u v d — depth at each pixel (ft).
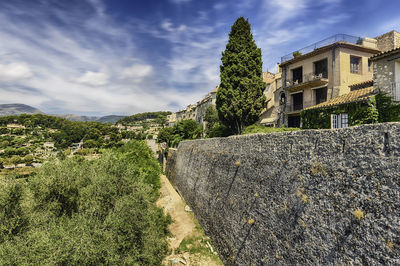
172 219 70.85
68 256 33.71
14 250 32.58
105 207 46.52
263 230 34.19
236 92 88.58
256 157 39.63
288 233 28.78
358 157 21.39
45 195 42.86
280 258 29.55
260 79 89.81
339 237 21.86
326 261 22.80
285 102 95.04
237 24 92.89
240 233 40.91
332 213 23.07
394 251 17.15
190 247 53.31
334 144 24.18
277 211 31.60
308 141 27.91
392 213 17.81
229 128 103.35
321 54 80.74
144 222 47.26
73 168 50.96
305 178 27.43
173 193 102.17
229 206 47.09
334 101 61.72
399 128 18.26
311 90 83.76
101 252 36.96
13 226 37.22
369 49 77.71
